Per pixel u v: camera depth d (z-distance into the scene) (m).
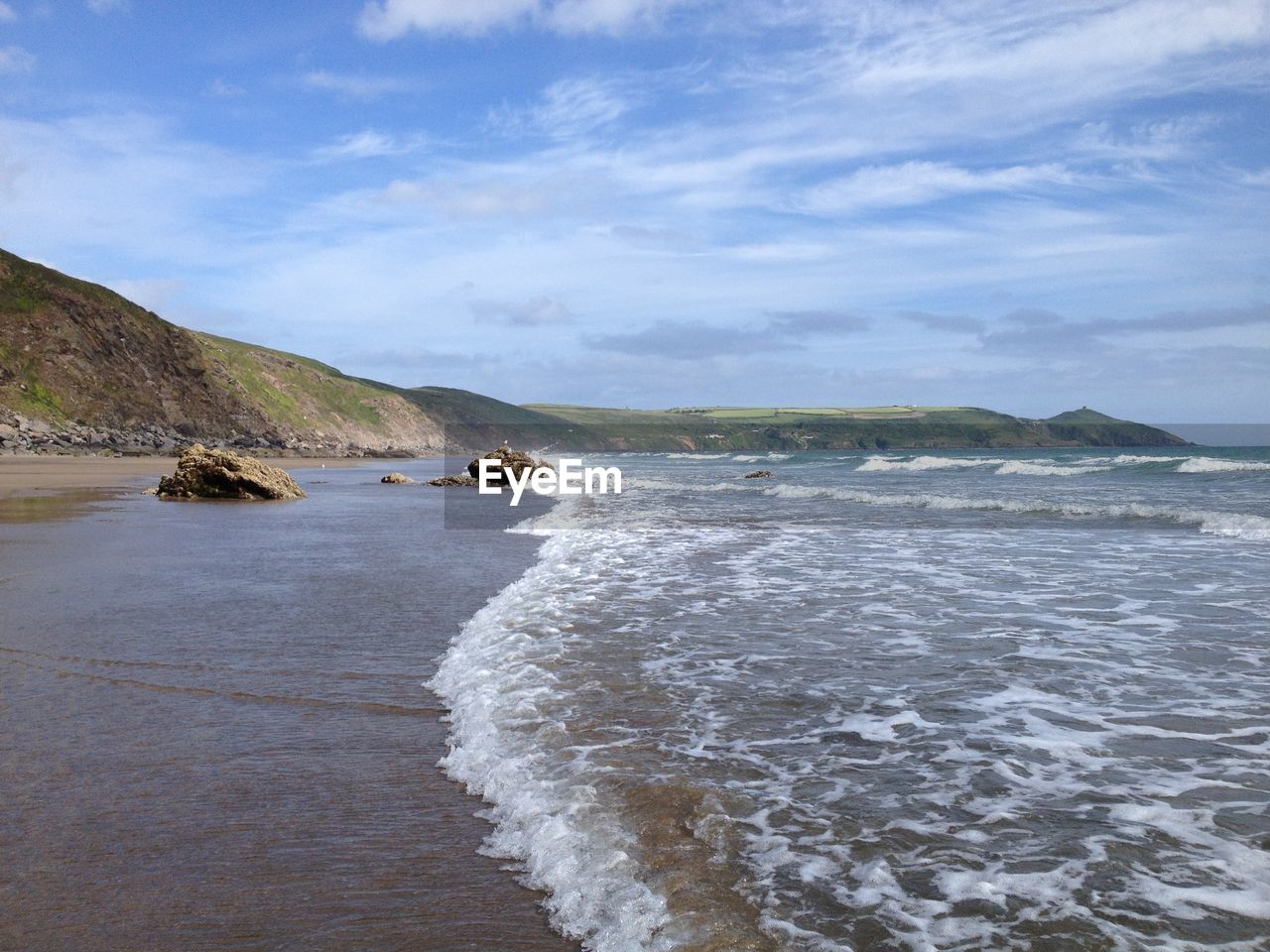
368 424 138.62
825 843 3.71
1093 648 7.19
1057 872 3.44
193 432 93.31
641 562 12.55
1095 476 37.28
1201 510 20.33
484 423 166.12
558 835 3.82
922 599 9.48
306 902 3.35
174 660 6.88
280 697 5.96
